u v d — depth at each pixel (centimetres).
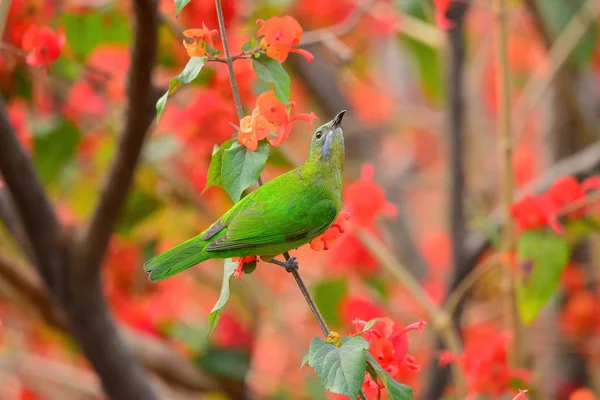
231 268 402
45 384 516
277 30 399
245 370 464
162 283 530
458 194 469
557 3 529
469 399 426
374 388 399
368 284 512
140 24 412
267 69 399
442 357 428
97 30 441
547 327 537
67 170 480
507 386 425
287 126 400
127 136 419
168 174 478
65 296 428
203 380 460
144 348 454
